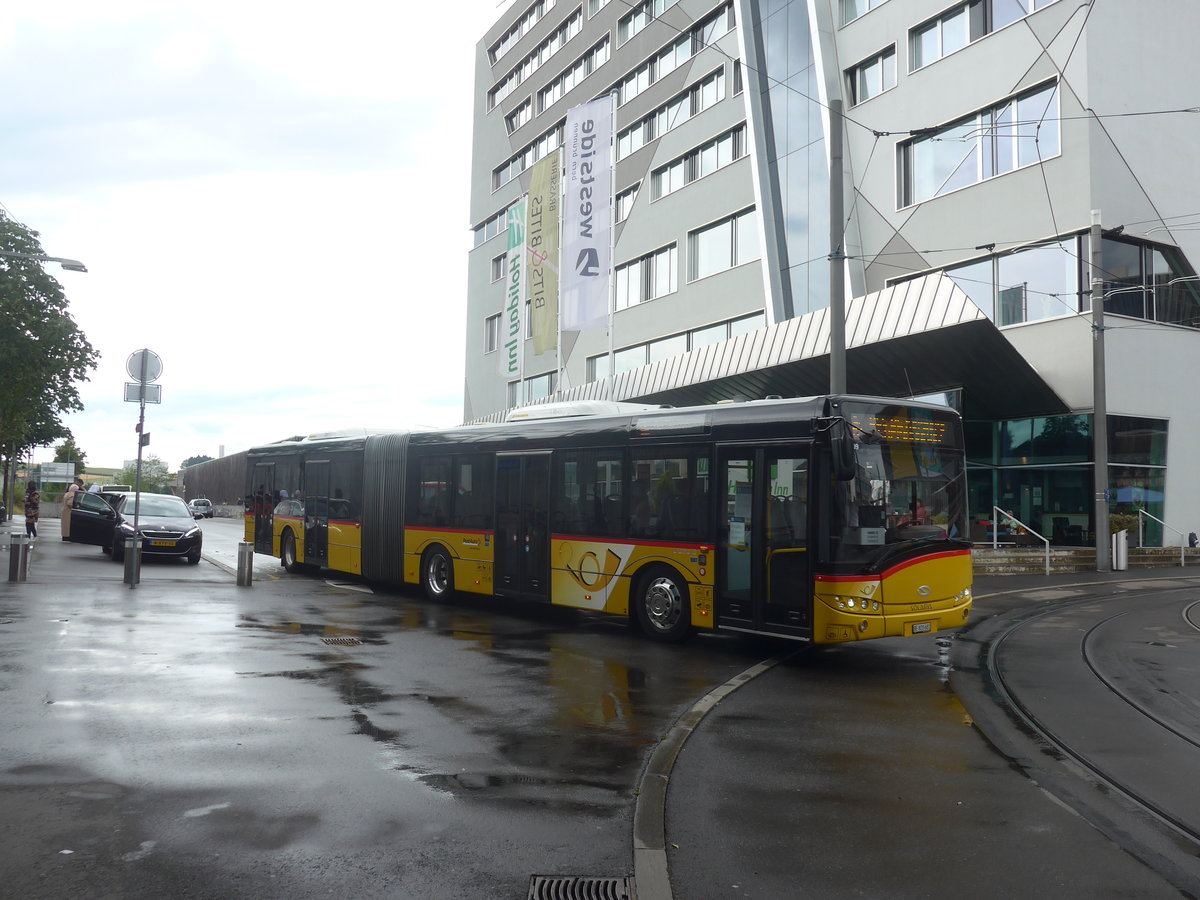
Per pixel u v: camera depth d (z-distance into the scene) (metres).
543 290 33.59
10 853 4.60
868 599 10.30
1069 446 25.25
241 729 7.08
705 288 37.91
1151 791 6.13
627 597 12.69
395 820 5.20
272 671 9.37
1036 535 23.28
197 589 16.67
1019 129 26.25
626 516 12.80
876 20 30.53
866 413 10.76
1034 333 25.81
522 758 6.53
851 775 6.36
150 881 4.30
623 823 5.24
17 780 5.73
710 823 5.33
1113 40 25.22
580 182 29.45
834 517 10.42
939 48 28.67
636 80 43.41
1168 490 26.28
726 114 37.00
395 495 17.31
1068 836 5.22
